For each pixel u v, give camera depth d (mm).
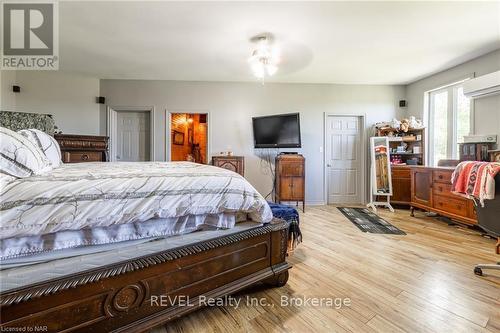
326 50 3393
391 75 4473
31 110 4348
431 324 1408
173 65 4008
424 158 4488
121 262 1165
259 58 3344
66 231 1062
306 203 4996
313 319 1456
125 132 4910
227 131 4898
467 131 3928
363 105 5031
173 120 6527
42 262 1025
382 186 4543
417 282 1879
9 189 990
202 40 3109
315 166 5027
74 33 2947
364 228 3320
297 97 4969
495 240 2801
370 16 2549
